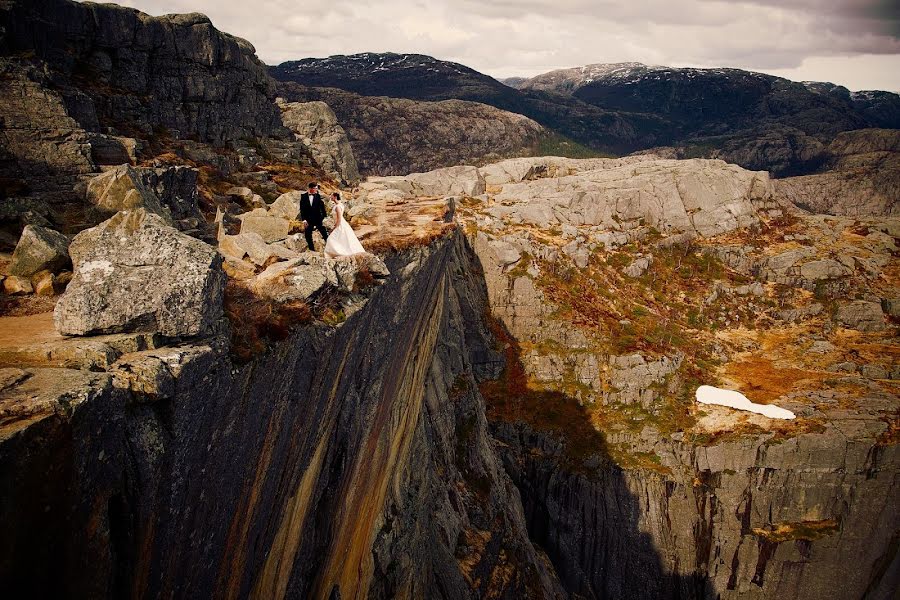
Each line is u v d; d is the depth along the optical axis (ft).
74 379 24.86
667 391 231.91
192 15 144.25
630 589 207.82
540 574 164.35
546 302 255.29
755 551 201.67
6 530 20.10
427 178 342.03
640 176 361.30
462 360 186.80
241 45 169.37
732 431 213.66
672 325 273.54
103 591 24.94
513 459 217.36
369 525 78.13
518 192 360.28
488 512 147.74
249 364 35.12
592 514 210.18
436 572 114.21
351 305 52.80
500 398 232.94
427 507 114.83
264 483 39.73
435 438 144.15
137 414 26.78
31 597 21.56
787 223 369.09
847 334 289.53
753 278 323.57
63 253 47.70
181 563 30.55
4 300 43.29
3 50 98.73
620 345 244.63
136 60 131.75
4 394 22.63
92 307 30.99
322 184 158.61
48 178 69.10
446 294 171.94
